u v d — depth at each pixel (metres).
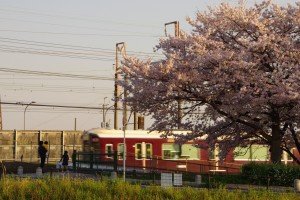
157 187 22.09
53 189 21.00
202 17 33.62
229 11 32.09
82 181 22.86
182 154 45.97
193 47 32.41
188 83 31.34
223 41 33.66
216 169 46.94
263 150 48.72
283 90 29.17
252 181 29.20
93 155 40.47
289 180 28.39
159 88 31.78
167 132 36.22
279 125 32.78
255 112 31.47
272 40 30.88
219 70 30.25
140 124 46.69
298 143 35.06
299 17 31.81
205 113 35.56
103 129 44.94
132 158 43.84
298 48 31.67
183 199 20.73
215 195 21.22
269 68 31.91
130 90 33.09
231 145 36.72
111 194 20.98
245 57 30.36
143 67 31.88
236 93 30.55
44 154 36.91
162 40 33.91
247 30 32.62
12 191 20.69
